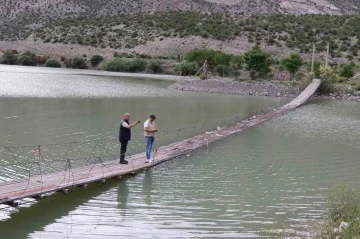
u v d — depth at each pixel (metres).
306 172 19.34
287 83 67.38
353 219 12.07
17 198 13.41
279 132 29.89
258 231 12.52
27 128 27.61
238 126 31.66
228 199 15.35
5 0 192.62
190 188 16.53
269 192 16.30
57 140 24.38
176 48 126.75
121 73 104.69
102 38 140.88
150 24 147.38
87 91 54.53
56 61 121.81
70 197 15.20
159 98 50.78
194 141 25.34
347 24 130.88
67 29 151.62
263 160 21.41
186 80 68.75
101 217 13.40
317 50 111.88
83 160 19.98
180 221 13.19
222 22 143.62
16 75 78.88
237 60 88.44
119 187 16.45
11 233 12.15
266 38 124.69
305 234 12.17
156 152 21.58
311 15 152.00
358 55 108.31
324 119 37.28
